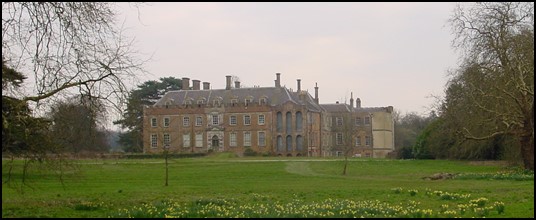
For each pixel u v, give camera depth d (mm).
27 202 24078
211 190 33094
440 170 53750
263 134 106812
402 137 142875
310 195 27906
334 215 17797
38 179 37750
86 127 22625
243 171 55062
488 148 66625
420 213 17891
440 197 25109
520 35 45312
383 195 27250
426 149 78500
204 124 108875
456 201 23484
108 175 48812
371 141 126188
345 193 28859
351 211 18656
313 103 116938
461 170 52125
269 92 110000
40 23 20094
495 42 45281
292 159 77625
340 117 124688
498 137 62781
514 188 30203
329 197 26547
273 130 106938
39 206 22297
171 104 110000
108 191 32594
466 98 51688
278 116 107500
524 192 27141
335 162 67688
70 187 36062
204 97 110750
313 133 111688
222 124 108312
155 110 108562
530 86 44281
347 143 65438
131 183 40844
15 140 20734
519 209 19797
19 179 33656
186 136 109000
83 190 33594
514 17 45906
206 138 108750
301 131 106250
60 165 22516
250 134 107375
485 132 51875
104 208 21328
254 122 107312
